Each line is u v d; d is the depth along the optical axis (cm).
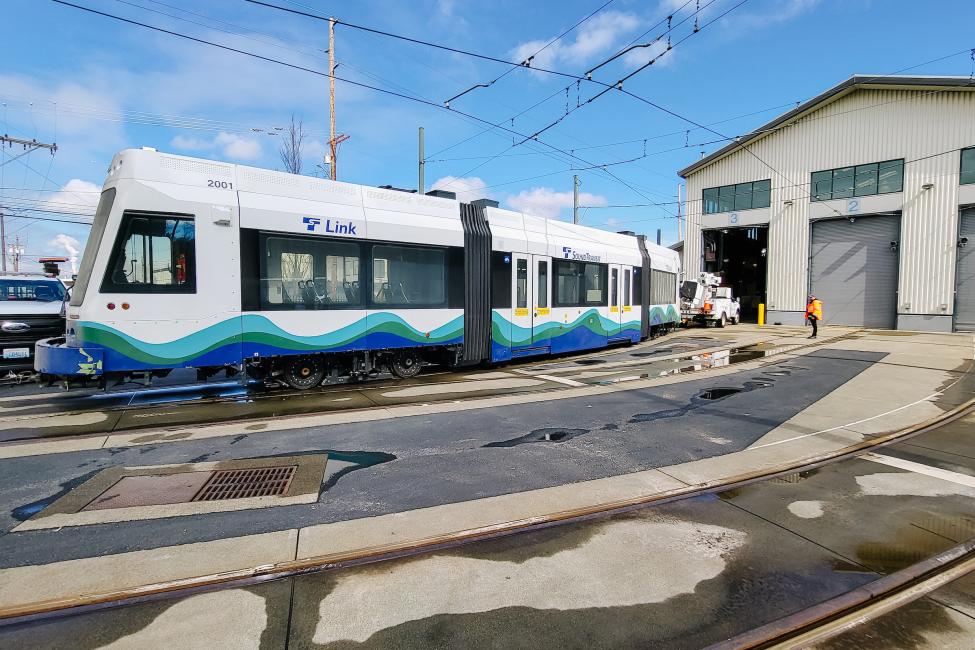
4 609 288
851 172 2612
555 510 429
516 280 1228
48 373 721
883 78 2447
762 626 285
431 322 1055
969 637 281
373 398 870
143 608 291
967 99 2289
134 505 432
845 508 445
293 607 294
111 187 747
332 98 2309
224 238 799
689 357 1467
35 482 483
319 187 918
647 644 269
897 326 2491
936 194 2370
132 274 732
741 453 591
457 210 1130
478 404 823
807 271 2780
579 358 1453
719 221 3139
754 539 386
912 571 345
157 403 830
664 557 357
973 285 2305
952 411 802
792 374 1148
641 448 605
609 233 1630
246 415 746
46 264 1263
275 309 852
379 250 980
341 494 461
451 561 347
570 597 308
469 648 262
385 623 281
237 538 375
